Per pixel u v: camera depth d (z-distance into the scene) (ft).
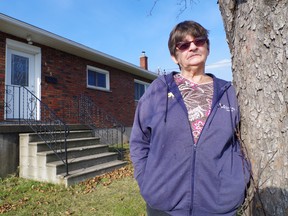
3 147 19.15
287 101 4.58
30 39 25.43
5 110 23.16
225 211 5.02
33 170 19.15
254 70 5.05
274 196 4.69
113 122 36.37
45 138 20.94
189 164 5.14
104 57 33.37
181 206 5.18
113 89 38.11
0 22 22.16
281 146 4.65
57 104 28.30
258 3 4.99
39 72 26.73
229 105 5.43
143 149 5.95
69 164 19.15
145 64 53.62
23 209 13.85
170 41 6.08
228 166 5.18
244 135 5.28
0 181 18.39
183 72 5.96
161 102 5.57
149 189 5.36
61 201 14.99
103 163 22.50
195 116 5.33
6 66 24.07
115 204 14.38
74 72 30.99
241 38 5.34
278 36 4.70
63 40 27.12
